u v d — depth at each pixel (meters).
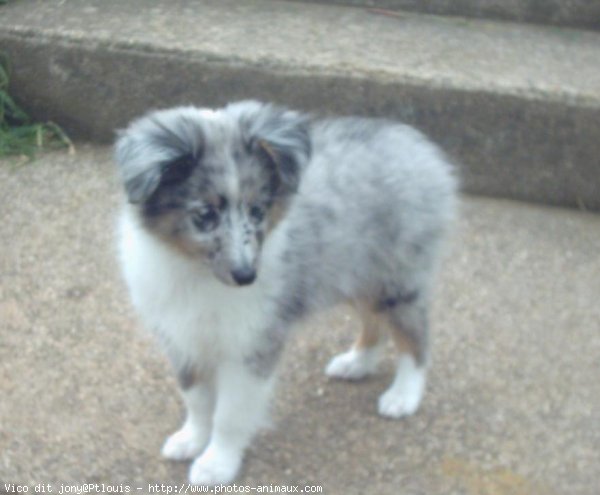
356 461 1.31
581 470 1.30
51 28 1.73
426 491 1.28
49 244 1.57
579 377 1.41
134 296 1.28
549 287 1.54
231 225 1.19
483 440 1.33
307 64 1.68
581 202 1.69
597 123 1.64
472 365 1.42
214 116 1.21
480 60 1.72
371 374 1.41
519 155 1.68
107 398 1.36
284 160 1.21
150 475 1.29
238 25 1.78
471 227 1.64
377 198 1.30
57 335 1.44
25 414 1.34
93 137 1.76
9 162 1.71
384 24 1.82
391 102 1.68
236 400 1.28
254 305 1.24
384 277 1.33
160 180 1.18
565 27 1.84
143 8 1.82
